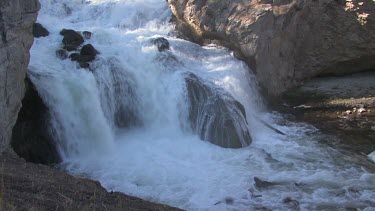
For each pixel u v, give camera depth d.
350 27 15.73
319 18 15.79
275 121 14.10
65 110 12.00
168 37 15.91
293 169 11.17
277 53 15.31
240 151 12.05
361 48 15.97
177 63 14.28
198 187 10.27
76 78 12.46
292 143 12.64
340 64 16.38
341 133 13.28
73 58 13.13
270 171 11.06
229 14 15.51
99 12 17.56
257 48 14.70
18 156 10.21
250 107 14.36
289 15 15.18
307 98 15.49
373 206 9.63
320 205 9.64
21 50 10.23
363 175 10.90
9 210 6.03
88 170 11.05
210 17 15.93
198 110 12.84
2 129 9.67
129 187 10.24
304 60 16.19
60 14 17.30
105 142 12.21
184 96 13.05
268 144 12.55
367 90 15.73
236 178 10.69
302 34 15.83
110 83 13.02
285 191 10.16
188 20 16.50
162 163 11.34
